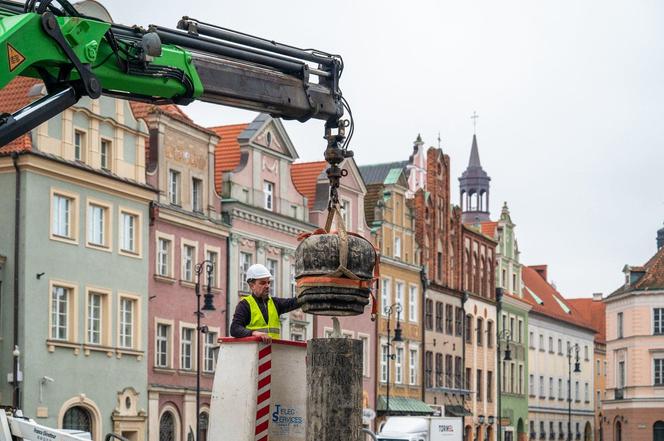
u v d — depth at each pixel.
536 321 139.62
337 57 19.64
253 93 18.72
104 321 63.91
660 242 171.12
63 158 61.38
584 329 158.00
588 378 159.00
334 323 15.03
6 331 58.44
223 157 80.12
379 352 95.25
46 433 22.41
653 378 135.75
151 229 67.94
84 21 16.81
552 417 144.25
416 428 68.12
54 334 60.38
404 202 102.12
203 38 18.48
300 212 84.38
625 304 139.38
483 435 117.94
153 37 17.41
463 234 115.12
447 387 109.19
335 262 14.86
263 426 16.06
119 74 17.44
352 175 92.19
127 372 65.12
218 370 16.30
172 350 69.44
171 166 70.00
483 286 120.62
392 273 98.62
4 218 59.09
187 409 70.25
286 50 19.14
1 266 58.69
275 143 81.31
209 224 73.12
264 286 17.58
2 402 57.81
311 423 14.50
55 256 60.47
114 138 65.25
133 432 65.19
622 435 138.88
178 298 70.19
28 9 16.69
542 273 168.00
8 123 16.08
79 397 61.22
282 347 16.42
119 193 65.19
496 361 123.06
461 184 186.88
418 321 103.31
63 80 16.78
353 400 14.47
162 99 18.28
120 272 65.12
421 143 121.19
